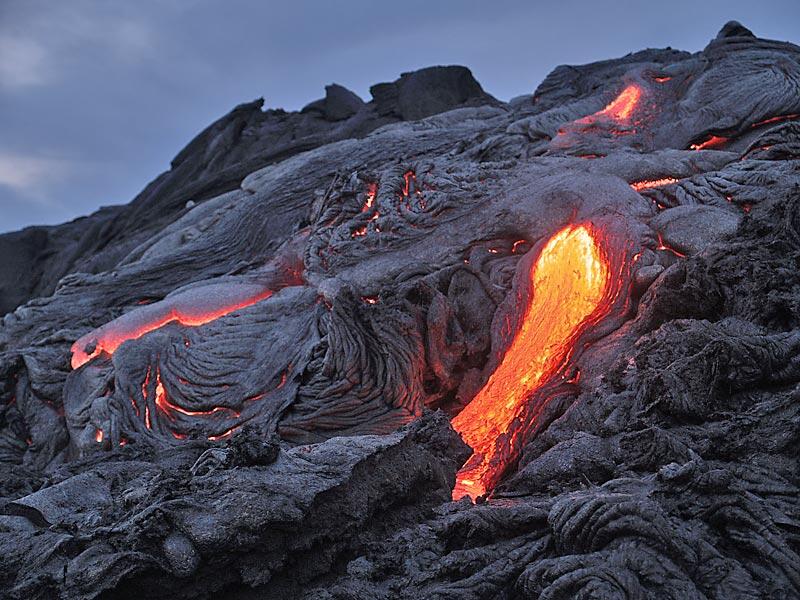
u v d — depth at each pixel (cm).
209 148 2336
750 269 898
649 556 538
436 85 2300
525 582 561
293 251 1368
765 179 1139
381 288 1159
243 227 1599
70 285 1510
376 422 1005
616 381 884
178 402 1083
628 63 1772
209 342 1140
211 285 1334
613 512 562
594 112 1571
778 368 759
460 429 1016
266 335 1137
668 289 962
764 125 1405
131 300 1483
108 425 1093
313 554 630
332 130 2291
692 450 683
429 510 736
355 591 594
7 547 602
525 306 1126
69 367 1251
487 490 913
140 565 560
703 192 1172
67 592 546
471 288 1156
